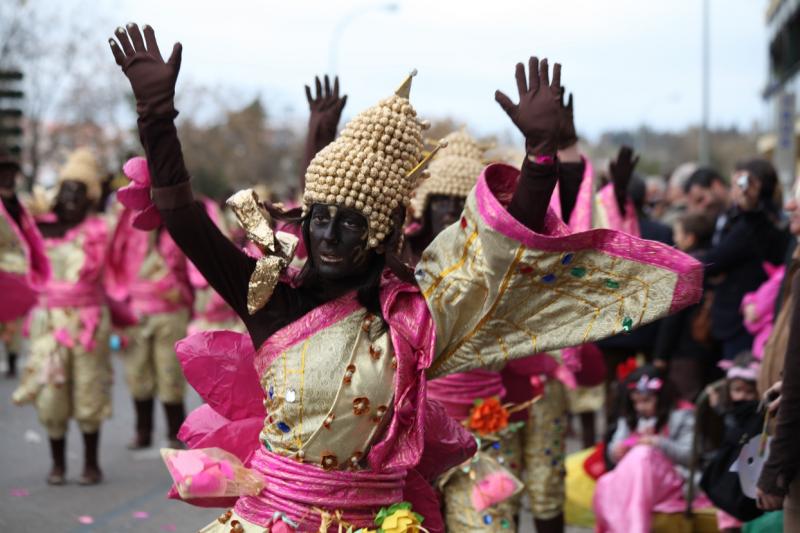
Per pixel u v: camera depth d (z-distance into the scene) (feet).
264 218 20.17
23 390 46.85
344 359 19.84
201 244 20.08
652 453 36.40
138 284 54.70
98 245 47.50
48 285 47.01
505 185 19.88
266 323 20.45
